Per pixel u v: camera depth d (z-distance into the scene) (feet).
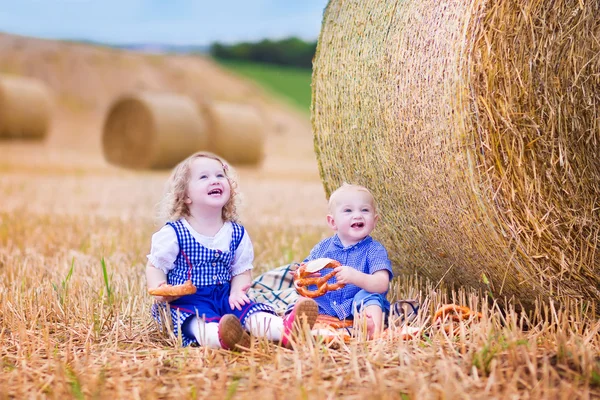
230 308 13.03
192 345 12.51
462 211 12.54
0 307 14.10
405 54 13.23
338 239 14.23
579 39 12.23
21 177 45.09
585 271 12.28
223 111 58.08
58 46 105.91
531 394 9.20
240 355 11.36
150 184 44.21
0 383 10.08
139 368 10.61
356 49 14.80
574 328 11.96
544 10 11.97
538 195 12.01
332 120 15.58
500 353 10.55
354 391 9.53
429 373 9.99
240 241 13.53
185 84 113.29
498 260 12.51
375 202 14.89
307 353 11.03
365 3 14.92
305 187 44.80
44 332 12.69
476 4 11.76
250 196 37.96
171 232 13.05
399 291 15.06
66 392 9.61
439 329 12.36
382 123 13.89
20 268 17.70
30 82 69.87
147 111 54.49
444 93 12.22
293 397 9.04
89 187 40.83
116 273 17.38
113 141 57.16
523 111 11.94
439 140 12.46
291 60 206.08
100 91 101.09
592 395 9.24
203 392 9.61
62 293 14.70
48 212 28.84
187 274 13.06
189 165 13.39
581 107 12.25
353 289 13.62
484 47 11.77
